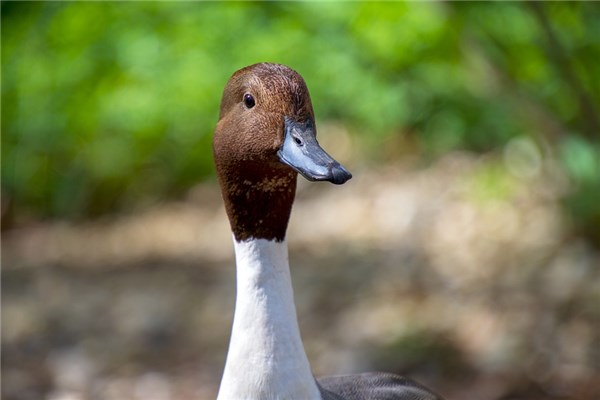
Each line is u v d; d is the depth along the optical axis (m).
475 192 13.18
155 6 15.51
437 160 15.28
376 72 14.41
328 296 11.17
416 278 11.29
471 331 9.62
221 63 15.73
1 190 17.83
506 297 10.20
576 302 9.76
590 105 10.07
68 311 12.10
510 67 10.90
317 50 14.44
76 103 17.08
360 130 16.58
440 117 15.34
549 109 10.66
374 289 11.19
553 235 11.45
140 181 17.72
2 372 10.13
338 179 4.27
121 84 16.69
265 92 4.64
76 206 17.78
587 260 10.56
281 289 4.72
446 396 8.53
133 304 12.01
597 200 10.42
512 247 11.50
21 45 17.12
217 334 10.77
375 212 14.12
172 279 12.93
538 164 12.95
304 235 14.04
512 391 8.49
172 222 16.28
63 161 17.78
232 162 4.70
